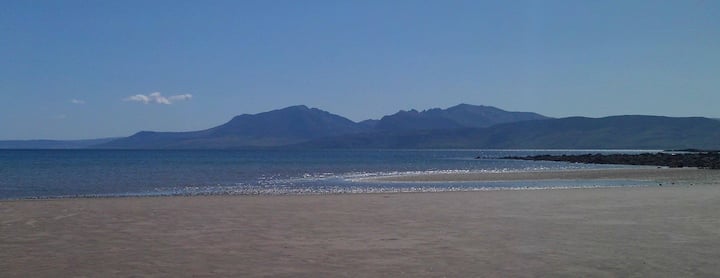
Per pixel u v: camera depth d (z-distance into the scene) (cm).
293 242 1127
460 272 873
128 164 7488
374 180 3928
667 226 1341
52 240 1159
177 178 4300
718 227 1320
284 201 2006
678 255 991
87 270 888
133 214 1602
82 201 2038
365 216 1548
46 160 9162
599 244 1100
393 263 934
